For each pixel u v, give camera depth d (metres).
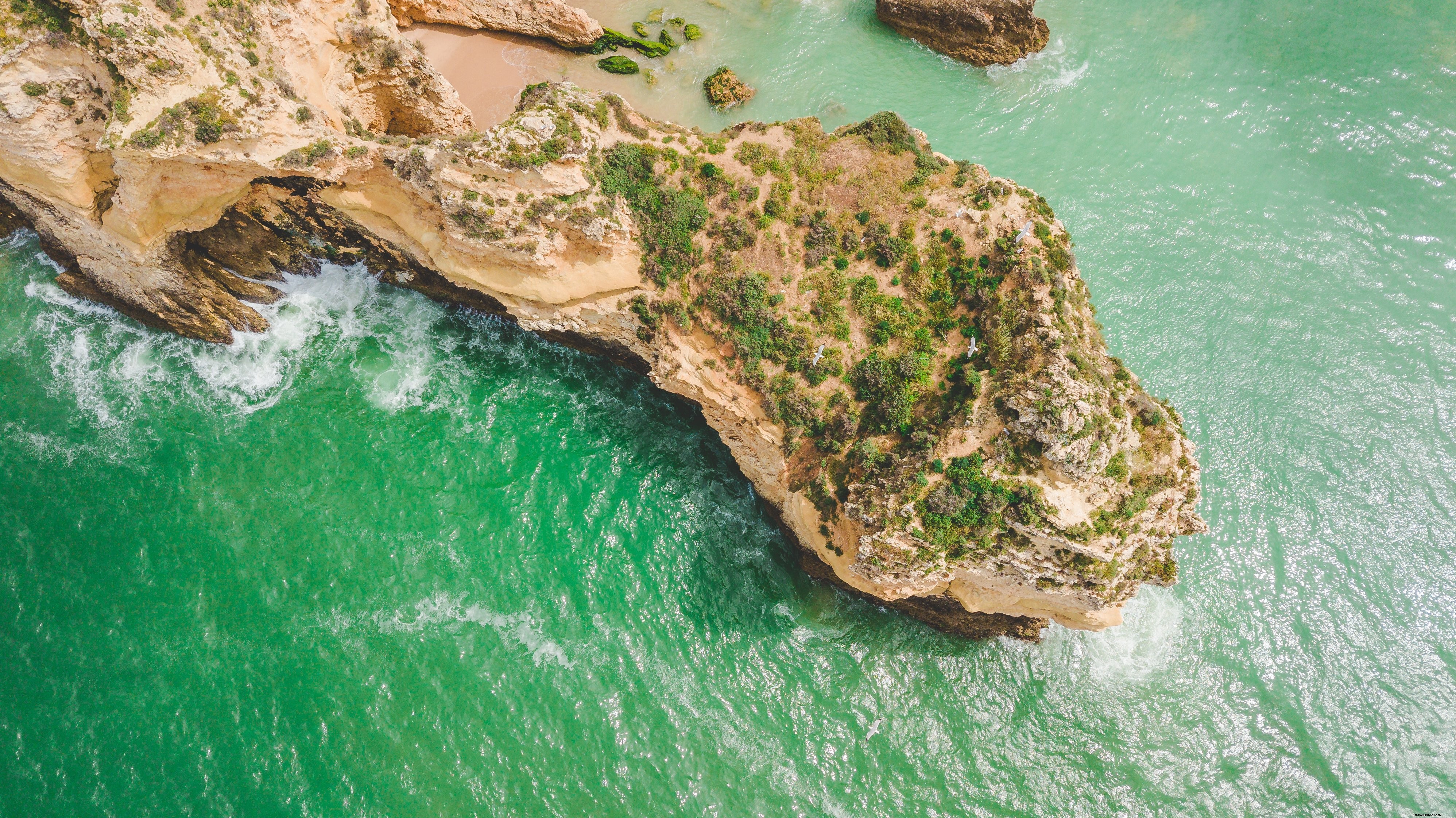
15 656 30.12
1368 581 35.06
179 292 35.03
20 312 36.38
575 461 35.97
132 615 31.05
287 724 29.80
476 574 33.12
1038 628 33.72
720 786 30.67
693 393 34.38
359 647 31.34
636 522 35.06
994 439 28.73
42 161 30.20
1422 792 31.56
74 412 34.72
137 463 33.84
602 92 37.75
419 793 29.27
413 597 32.44
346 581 32.41
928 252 31.64
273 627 31.36
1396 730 32.53
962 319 30.98
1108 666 33.75
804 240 32.69
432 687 30.94
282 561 32.53
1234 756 32.25
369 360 37.06
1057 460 27.64
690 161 33.34
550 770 30.19
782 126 34.59
